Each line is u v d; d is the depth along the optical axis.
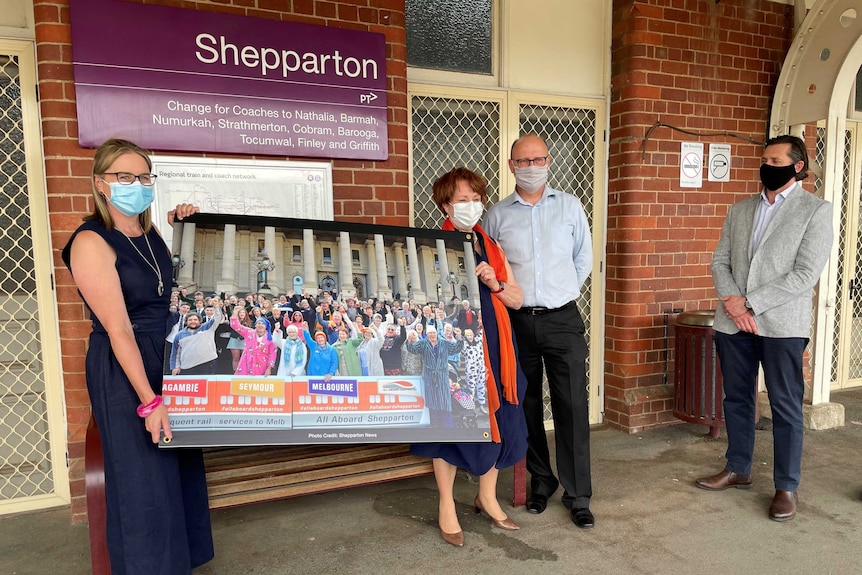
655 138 4.30
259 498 2.59
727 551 2.74
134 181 1.98
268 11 3.12
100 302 1.93
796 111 4.44
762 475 3.60
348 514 3.15
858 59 4.12
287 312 2.36
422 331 2.52
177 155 3.02
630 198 4.29
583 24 4.34
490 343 2.69
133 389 2.03
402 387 2.46
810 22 4.25
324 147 3.29
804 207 3.00
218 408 2.21
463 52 4.08
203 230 2.32
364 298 2.47
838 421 4.43
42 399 3.25
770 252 3.06
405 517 3.11
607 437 4.31
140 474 2.02
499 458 2.76
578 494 3.01
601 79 4.44
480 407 2.52
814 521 3.01
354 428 2.37
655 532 2.92
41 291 3.16
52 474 3.27
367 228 2.52
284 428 2.29
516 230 3.02
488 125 4.18
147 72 2.90
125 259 2.02
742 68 4.56
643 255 4.36
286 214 3.25
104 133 2.86
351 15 3.31
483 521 3.05
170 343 2.19
